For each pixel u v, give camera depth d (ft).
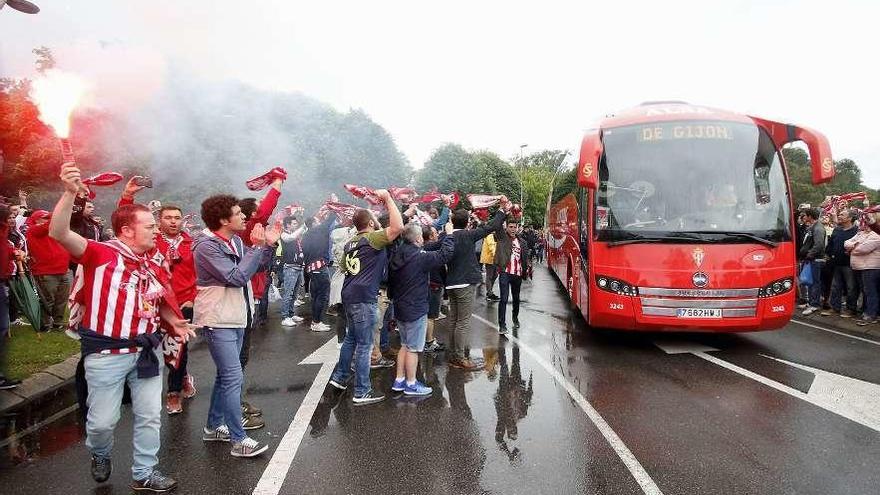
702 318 20.42
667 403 16.24
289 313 29.04
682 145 22.21
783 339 24.76
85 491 11.45
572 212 31.19
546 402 16.46
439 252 16.94
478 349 23.35
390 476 11.85
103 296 10.66
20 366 19.83
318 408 16.17
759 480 11.50
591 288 22.18
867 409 15.65
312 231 27.50
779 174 21.80
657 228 21.11
